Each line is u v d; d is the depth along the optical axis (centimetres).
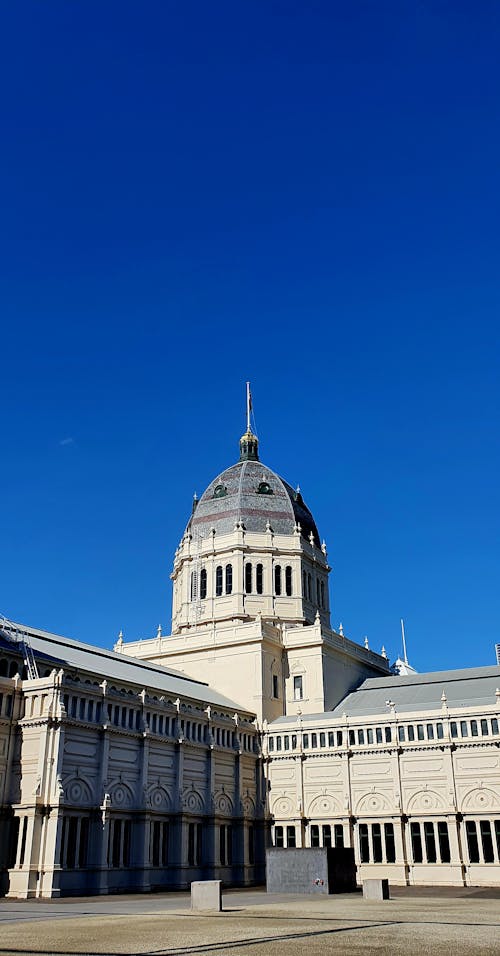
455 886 7925
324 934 2902
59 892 6306
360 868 8469
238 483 12069
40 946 2630
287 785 9256
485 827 8156
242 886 8412
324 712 9969
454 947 2473
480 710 8494
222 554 11381
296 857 6184
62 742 6756
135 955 2364
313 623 11306
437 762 8531
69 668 7494
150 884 7356
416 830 8450
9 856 6519
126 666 9062
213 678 10288
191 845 8075
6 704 6856
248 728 9438
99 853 6819
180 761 8112
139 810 7431
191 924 3422
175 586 11994
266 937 2816
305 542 11794
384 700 10069
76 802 6800
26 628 8431
